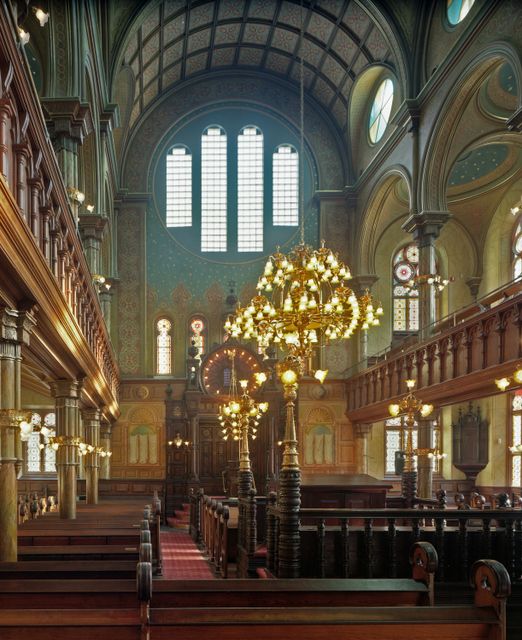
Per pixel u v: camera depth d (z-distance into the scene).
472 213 30.30
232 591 5.08
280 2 27.81
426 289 22.81
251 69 33.53
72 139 15.98
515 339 16.11
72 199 15.12
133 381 31.20
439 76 21.23
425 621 4.13
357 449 30.62
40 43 15.96
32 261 7.73
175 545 20.22
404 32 23.62
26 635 3.93
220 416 25.02
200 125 33.59
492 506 18.31
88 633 3.95
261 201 33.44
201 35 29.77
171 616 4.09
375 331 32.03
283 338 14.26
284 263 14.23
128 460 30.83
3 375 8.02
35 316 9.09
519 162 27.88
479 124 22.42
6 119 7.00
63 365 12.59
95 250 21.31
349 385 31.22
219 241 33.19
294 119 33.59
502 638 4.14
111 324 31.91
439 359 20.69
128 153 32.91
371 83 29.95
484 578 4.40
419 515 8.82
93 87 19.28
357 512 8.83
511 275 29.50
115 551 8.60
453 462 30.20
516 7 16.61
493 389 17.53
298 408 31.27
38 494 25.72
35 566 6.59
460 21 20.45
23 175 7.73
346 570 8.86
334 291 14.41
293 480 8.86
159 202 33.19
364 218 30.67
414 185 23.44
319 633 4.09
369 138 30.53
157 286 32.66
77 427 14.59
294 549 8.70
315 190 33.09
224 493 29.08
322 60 30.81
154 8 24.00
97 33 19.53
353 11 26.31
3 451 8.02
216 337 32.47
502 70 20.77
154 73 30.28
